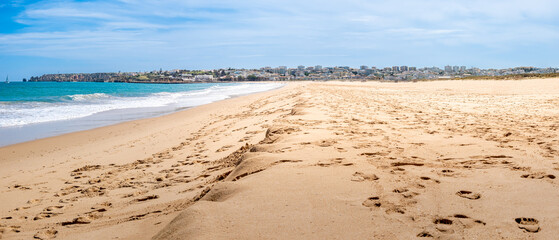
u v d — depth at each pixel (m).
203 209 2.88
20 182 6.86
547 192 3.18
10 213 4.88
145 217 3.85
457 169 4.17
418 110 12.50
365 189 3.38
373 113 11.25
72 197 5.47
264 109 16.88
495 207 2.85
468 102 16.08
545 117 9.78
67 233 3.73
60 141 11.73
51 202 5.29
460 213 2.75
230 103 25.70
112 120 16.98
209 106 23.92
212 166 6.33
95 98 34.47
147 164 7.48
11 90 56.91
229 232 2.44
